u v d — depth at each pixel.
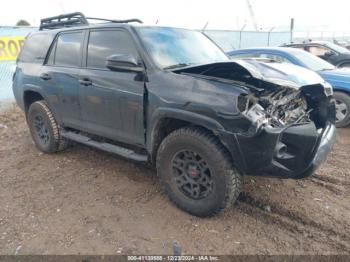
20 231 3.18
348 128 6.61
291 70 3.58
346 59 9.59
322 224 3.23
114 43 3.91
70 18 4.98
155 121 3.37
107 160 4.91
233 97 2.85
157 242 2.99
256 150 2.83
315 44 10.45
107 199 3.77
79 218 3.39
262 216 3.38
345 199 3.71
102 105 3.96
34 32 5.43
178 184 3.44
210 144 3.04
